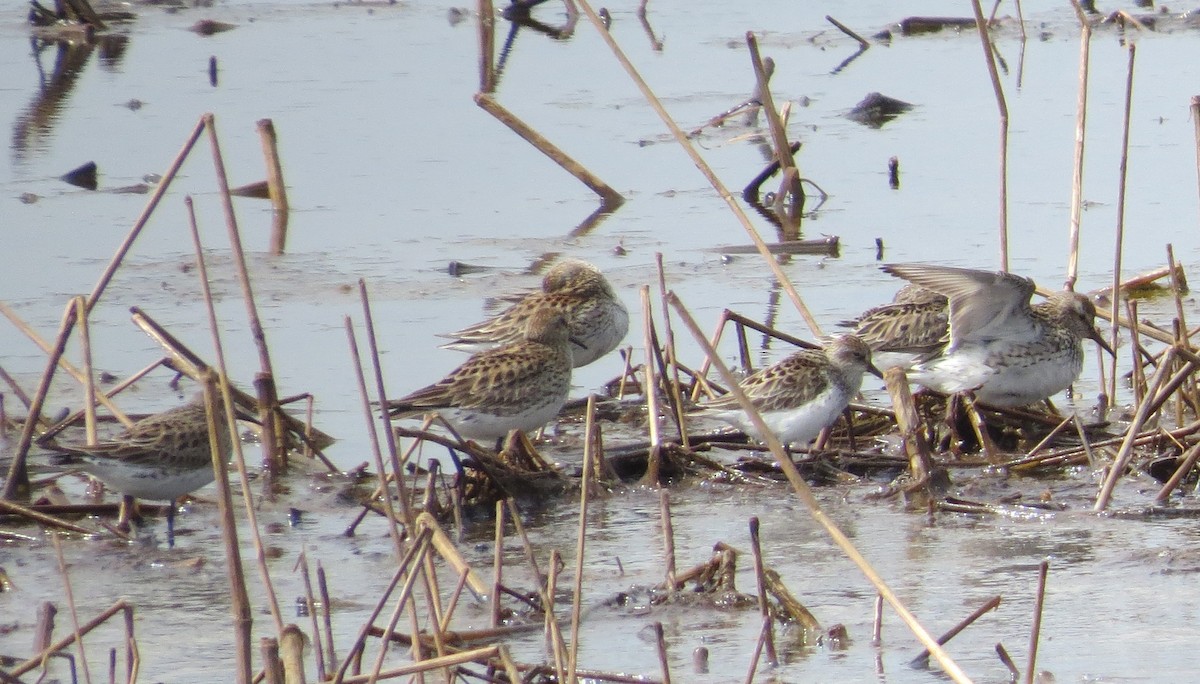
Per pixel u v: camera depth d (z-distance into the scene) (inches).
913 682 364.8
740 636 397.7
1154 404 534.3
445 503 516.4
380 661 331.6
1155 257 780.0
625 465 556.7
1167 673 364.2
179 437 492.7
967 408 579.5
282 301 749.3
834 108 1108.5
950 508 503.2
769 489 535.2
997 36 1301.7
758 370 587.5
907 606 415.8
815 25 1366.9
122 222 883.4
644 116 1103.0
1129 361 666.2
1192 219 839.1
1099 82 1139.9
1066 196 892.6
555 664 352.2
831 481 542.3
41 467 563.5
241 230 870.4
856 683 365.1
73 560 472.7
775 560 461.1
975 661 375.9
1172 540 464.1
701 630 402.3
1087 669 367.9
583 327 655.8
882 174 960.3
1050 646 383.6
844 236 840.9
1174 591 421.4
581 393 654.5
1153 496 505.7
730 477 545.3
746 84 1172.5
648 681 360.8
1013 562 450.6
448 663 326.6
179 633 410.6
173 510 498.3
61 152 1021.2
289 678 307.0
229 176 978.1
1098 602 414.3
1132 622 398.9
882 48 1277.1
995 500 507.8
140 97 1156.5
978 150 999.0
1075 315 586.2
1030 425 585.3
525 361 553.6
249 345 685.9
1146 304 712.4
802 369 550.6
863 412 600.7
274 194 908.0
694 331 326.6
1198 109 636.1
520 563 463.5
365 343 688.4
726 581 423.2
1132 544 461.7
